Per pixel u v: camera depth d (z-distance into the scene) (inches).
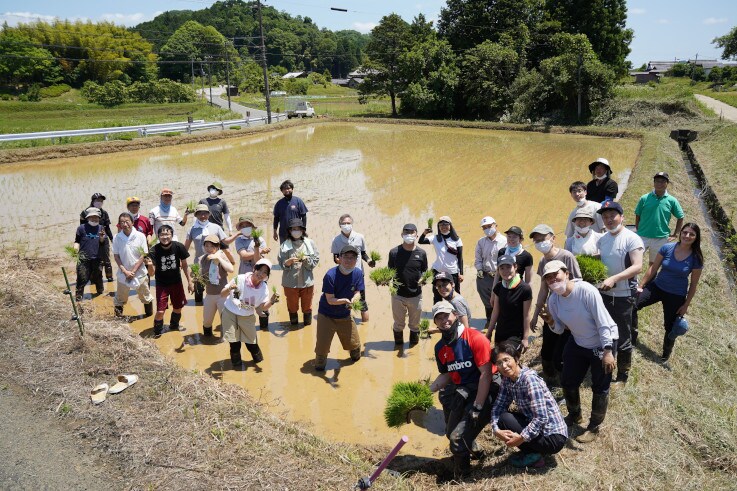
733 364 272.8
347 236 315.9
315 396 250.2
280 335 313.4
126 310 346.3
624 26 2004.2
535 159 944.9
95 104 2482.8
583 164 886.4
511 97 1659.7
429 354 291.1
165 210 390.0
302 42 5846.5
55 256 432.1
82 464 187.8
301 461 187.6
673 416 213.0
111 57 3122.5
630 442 194.9
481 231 507.8
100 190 688.4
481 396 191.3
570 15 1900.8
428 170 842.8
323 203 627.5
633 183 612.4
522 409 183.2
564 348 208.5
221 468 182.5
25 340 271.9
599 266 219.9
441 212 581.9
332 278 261.6
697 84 2770.7
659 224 313.6
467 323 234.4
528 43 1804.9
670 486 176.1
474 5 1888.5
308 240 315.6
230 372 270.5
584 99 1519.4
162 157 987.3
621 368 229.6
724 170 708.0
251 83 3575.3
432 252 450.9
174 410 214.1
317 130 1517.0
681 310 255.1
